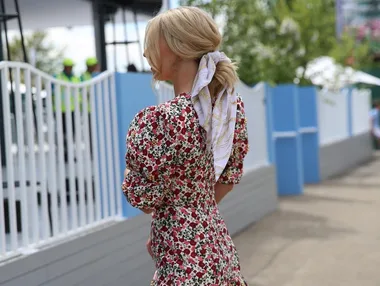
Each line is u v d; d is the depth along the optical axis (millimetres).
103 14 7816
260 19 11852
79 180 4496
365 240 6945
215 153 2361
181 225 2334
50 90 4168
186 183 2344
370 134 18969
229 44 10688
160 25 2396
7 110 3742
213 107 2391
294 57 12398
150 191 2303
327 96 14180
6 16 5551
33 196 3947
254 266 5957
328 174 13578
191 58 2396
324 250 6523
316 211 9047
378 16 23703
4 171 5449
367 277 5473
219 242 2383
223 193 2580
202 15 2393
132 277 4977
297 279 5469
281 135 10789
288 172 10922
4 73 3736
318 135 12750
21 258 3713
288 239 7117
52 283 3988
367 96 18922
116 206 5031
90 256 4414
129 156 2322
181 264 2314
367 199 10109
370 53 22828
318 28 14336
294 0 14336
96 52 7879
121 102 4965
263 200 8664
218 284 2338
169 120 2307
